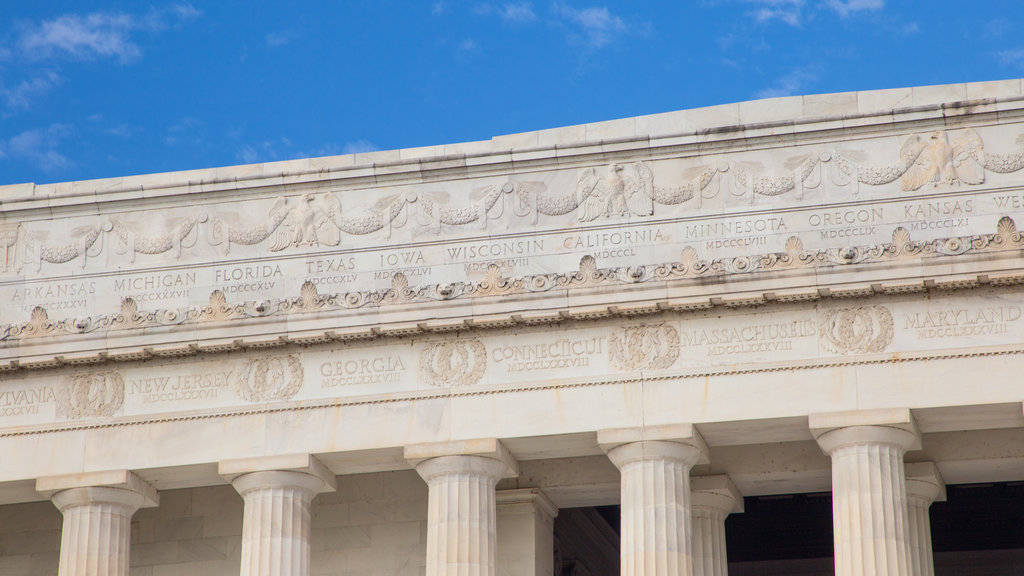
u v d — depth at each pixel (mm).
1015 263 67188
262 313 73375
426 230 75000
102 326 74812
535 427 70500
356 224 75750
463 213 74875
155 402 74375
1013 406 67062
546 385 70750
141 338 74312
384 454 72312
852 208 71188
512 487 76938
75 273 78062
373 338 72812
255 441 72875
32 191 79438
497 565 76000
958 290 68125
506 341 71812
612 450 70500
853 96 72875
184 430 73688
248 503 72938
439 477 71312
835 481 68188
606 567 93000
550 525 78875
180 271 77062
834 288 68500
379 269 75000
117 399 74750
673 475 69562
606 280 70562
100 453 74188
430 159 75438
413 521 78438
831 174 71812
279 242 76312
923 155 71312
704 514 75875
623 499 69938
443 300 71875
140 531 80688
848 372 68375
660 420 69500
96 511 74312
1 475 74750
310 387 73062
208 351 74062
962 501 91500
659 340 70375
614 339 70875
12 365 75375
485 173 75188
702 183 72875
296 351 73625
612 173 73812
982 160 70750
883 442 67812
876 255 68438
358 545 78562
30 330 75500
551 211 73938
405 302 72250
